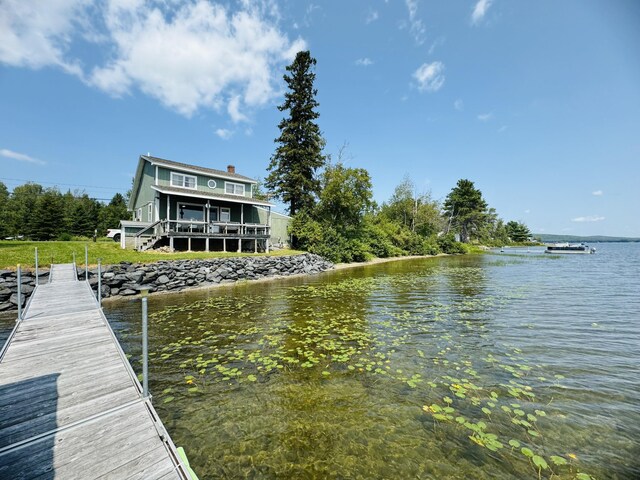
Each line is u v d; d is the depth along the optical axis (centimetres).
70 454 233
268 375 445
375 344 581
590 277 1652
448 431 313
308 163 2909
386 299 1026
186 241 1858
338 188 2691
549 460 273
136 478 212
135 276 1095
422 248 3866
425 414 345
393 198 4428
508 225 8156
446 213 5706
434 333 652
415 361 499
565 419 336
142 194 2145
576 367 476
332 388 407
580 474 256
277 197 3062
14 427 262
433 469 263
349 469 263
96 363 398
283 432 313
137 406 304
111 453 236
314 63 3036
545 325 715
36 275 921
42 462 223
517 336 632
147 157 1919
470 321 750
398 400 375
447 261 2883
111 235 2359
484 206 5912
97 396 320
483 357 518
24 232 3116
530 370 465
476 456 278
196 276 1278
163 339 609
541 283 1418
